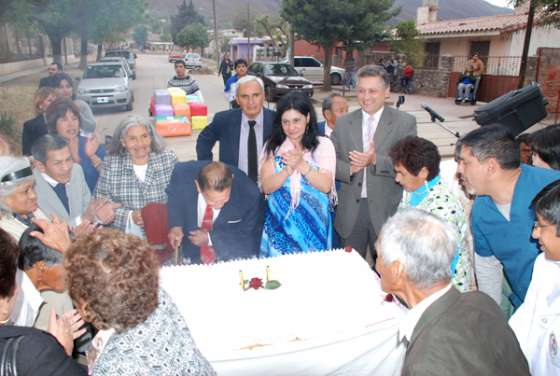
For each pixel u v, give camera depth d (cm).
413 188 245
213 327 197
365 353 198
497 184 210
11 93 1611
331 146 296
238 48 3834
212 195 240
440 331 131
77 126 345
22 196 227
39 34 3447
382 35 1914
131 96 1473
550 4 1077
